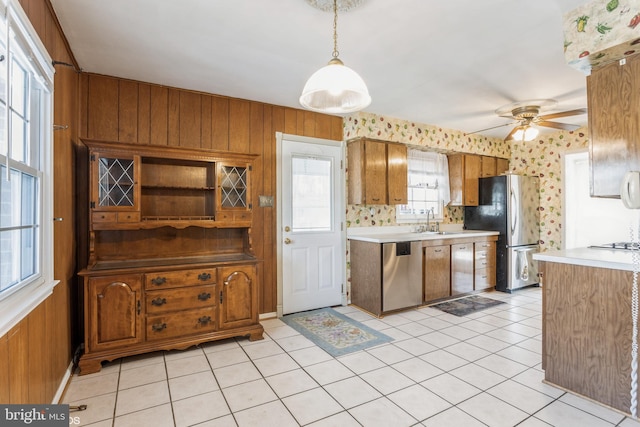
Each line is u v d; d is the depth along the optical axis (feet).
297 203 12.26
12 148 4.82
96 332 7.80
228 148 10.83
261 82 9.65
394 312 12.14
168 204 9.90
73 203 8.14
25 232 5.24
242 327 9.50
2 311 4.11
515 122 13.48
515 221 15.31
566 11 6.36
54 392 6.25
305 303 12.41
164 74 9.06
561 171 15.69
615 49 5.95
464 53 7.95
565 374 6.91
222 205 9.73
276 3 5.94
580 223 15.34
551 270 7.20
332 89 5.02
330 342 9.46
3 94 4.38
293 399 6.57
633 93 6.08
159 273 8.47
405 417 5.99
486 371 7.72
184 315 8.77
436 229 15.75
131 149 8.48
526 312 12.24
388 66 8.64
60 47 6.84
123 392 6.83
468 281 14.40
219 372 7.70
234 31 6.91
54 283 5.85
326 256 12.86
